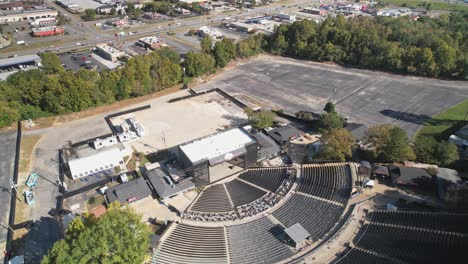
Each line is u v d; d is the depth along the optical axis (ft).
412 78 515.09
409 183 281.95
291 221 258.78
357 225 247.09
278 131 373.20
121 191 290.15
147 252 233.14
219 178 320.91
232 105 461.37
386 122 397.60
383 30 599.98
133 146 374.84
